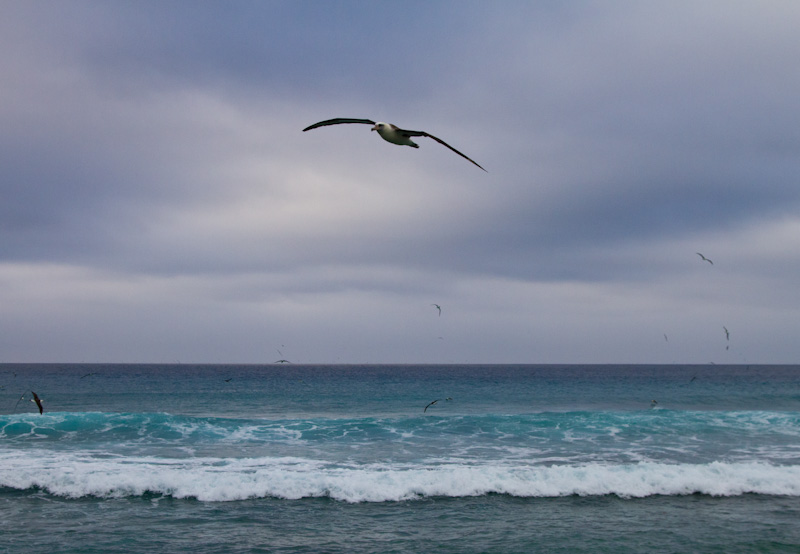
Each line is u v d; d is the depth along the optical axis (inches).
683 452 820.6
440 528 500.4
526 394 2405.3
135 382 3521.2
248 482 606.2
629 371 7367.1
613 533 490.3
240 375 5157.5
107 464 698.2
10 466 682.2
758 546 461.7
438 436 934.4
